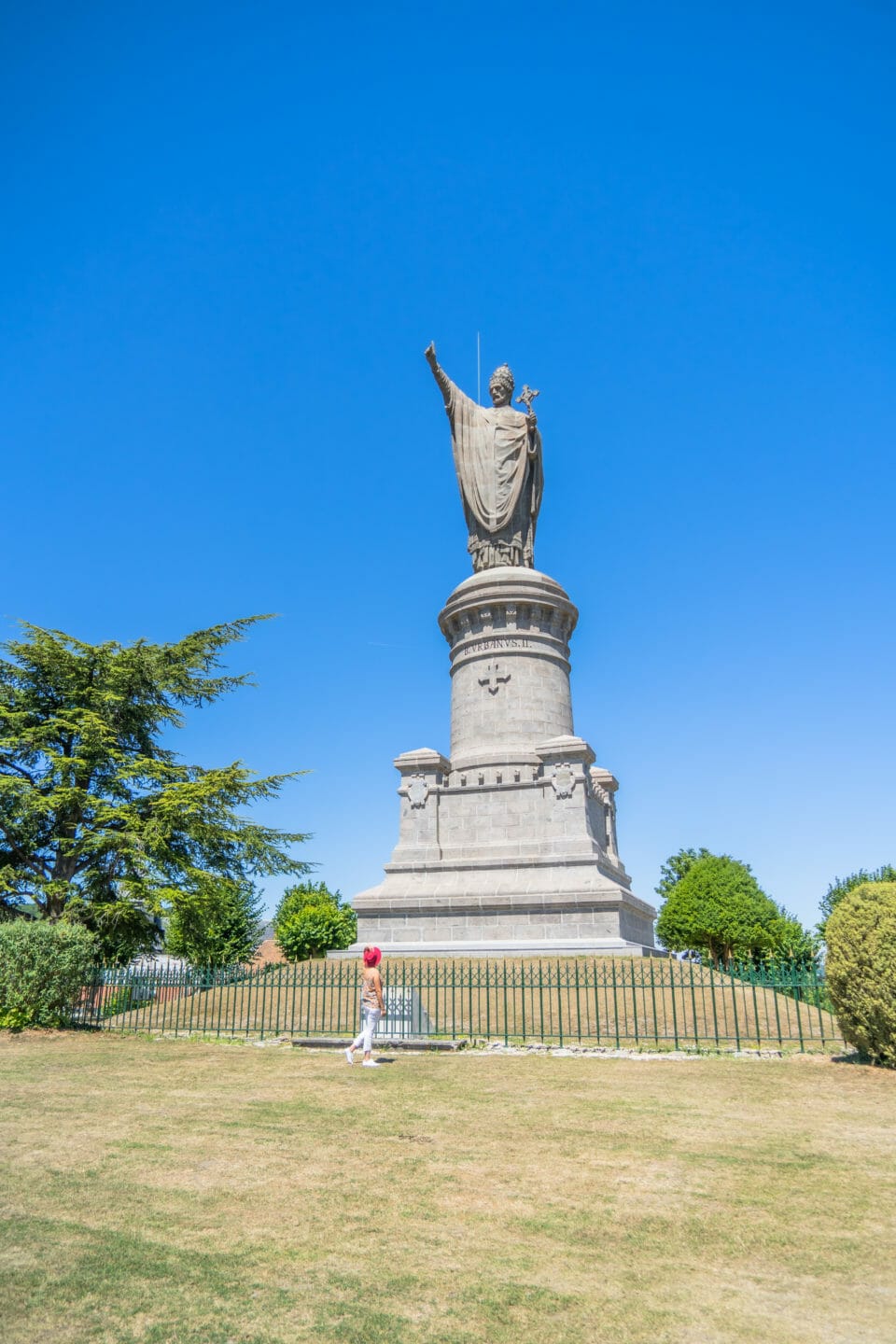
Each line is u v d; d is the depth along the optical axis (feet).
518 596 127.03
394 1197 29.53
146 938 100.42
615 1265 24.08
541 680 125.39
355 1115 41.27
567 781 111.86
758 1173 32.19
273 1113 41.86
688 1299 21.99
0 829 92.48
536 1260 24.36
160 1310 21.20
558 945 97.71
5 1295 21.84
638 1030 69.77
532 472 136.46
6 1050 62.64
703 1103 43.96
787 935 171.53
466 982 85.20
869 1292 22.49
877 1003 52.11
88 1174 31.86
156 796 97.86
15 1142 36.27
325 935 188.24
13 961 72.23
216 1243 25.39
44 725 98.78
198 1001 84.84
